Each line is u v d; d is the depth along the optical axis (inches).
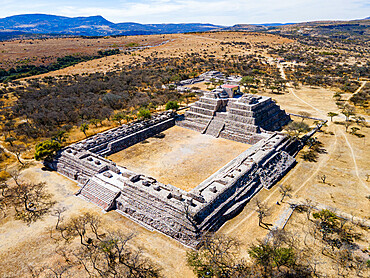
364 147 2519.7
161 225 1455.5
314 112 3629.4
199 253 1279.5
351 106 3796.8
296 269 1188.5
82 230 1439.5
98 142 2375.7
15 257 1261.1
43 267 1205.1
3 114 3289.9
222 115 2925.7
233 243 1317.7
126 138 2551.7
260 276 1107.9
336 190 1841.8
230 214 1569.9
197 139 2770.7
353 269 1199.6
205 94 3161.9
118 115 3090.6
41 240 1371.8
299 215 1583.4
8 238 1384.1
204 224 1405.0
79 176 1945.1
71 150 2204.7
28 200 1716.3
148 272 1188.5
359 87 4830.2
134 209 1577.3
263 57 7480.3
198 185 1845.5
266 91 4872.0
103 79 5182.1
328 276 1164.5
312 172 2101.4
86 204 1690.5
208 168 2127.2
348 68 6176.2
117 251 1302.9
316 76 5511.8
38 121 3021.7
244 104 2817.4
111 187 1758.1
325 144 2620.6
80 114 3316.9
